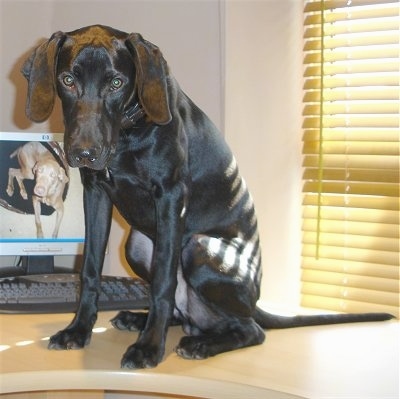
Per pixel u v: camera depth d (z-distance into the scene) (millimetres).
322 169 2049
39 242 2078
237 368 1417
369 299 1993
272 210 2115
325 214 2053
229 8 2098
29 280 1968
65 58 1383
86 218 1612
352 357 1509
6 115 2334
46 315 1791
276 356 1509
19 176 2066
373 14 1972
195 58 2219
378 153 1979
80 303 1580
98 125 1346
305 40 2084
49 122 2330
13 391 1333
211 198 1656
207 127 1672
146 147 1485
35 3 2422
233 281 1562
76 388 1364
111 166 1529
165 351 1535
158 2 2281
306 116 2094
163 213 1509
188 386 1356
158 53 1422
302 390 1290
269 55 2094
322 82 2027
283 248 2115
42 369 1362
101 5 2391
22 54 2379
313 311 2045
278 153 2104
